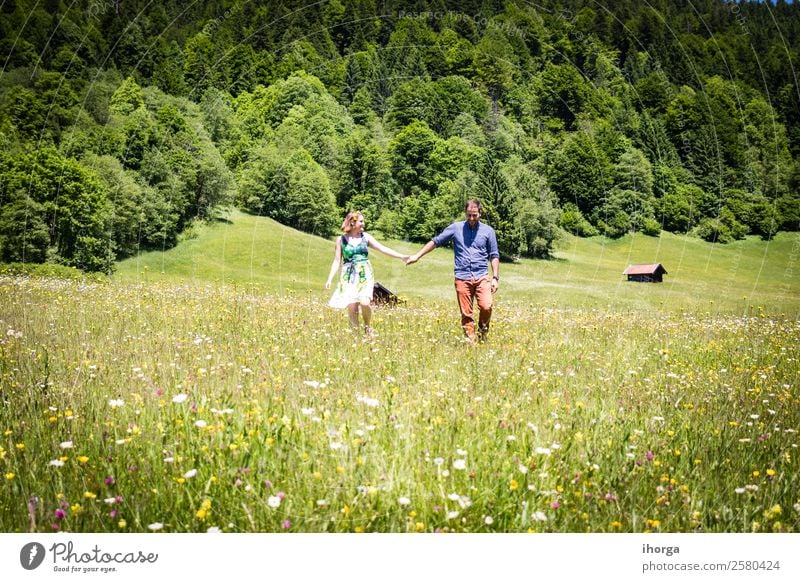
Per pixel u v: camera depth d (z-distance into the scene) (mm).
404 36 114312
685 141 108312
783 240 98750
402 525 2871
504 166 96062
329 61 112312
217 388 4645
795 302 48344
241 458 3211
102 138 75562
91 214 64688
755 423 4367
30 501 2785
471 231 8219
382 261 71500
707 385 5660
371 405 4074
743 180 105375
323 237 86875
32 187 62250
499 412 4281
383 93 110875
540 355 6945
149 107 86750
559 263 83312
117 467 3180
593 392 5223
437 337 8086
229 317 9250
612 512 2979
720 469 3535
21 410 4027
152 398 4363
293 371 5320
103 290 14023
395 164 96875
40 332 7367
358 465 3172
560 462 3359
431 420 3875
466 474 3168
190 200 78625
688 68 119062
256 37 107812
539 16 119562
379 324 9109
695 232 100250
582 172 100188
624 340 8633
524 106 112812
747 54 123000
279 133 98312
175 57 98062
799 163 107062
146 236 70438
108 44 92375
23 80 76125
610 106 112562
